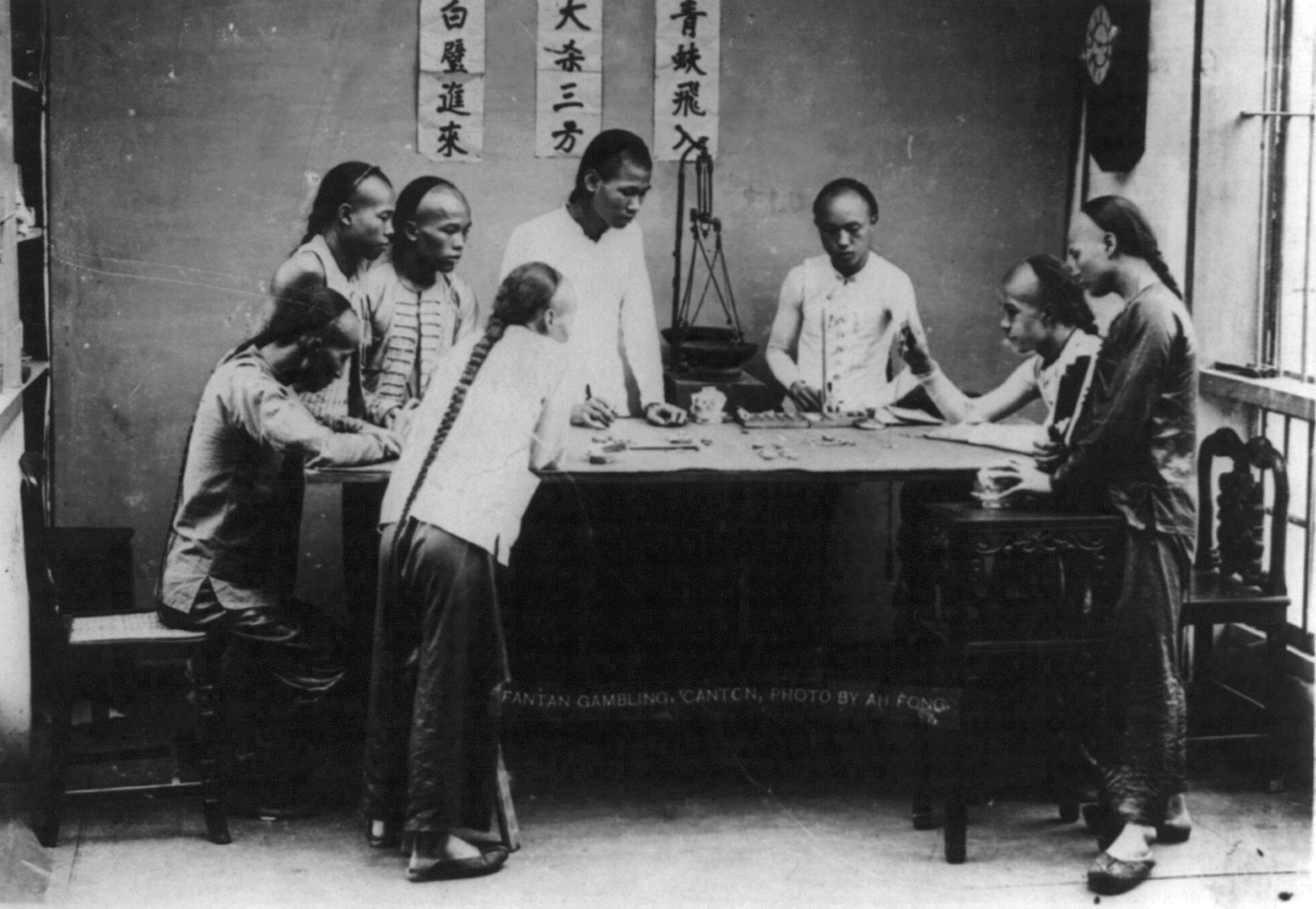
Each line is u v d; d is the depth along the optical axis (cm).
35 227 500
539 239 516
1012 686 480
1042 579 465
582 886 434
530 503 520
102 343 509
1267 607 479
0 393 457
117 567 505
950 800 453
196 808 479
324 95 504
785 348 538
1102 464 478
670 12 516
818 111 529
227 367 479
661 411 529
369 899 425
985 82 535
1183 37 511
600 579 527
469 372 472
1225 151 513
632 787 501
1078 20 535
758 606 536
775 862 451
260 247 507
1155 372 478
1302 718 504
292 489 484
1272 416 524
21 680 484
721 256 530
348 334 502
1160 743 465
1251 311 519
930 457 494
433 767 440
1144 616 467
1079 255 516
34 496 433
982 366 537
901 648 533
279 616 484
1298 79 512
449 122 508
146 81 498
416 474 458
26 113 496
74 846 450
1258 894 439
